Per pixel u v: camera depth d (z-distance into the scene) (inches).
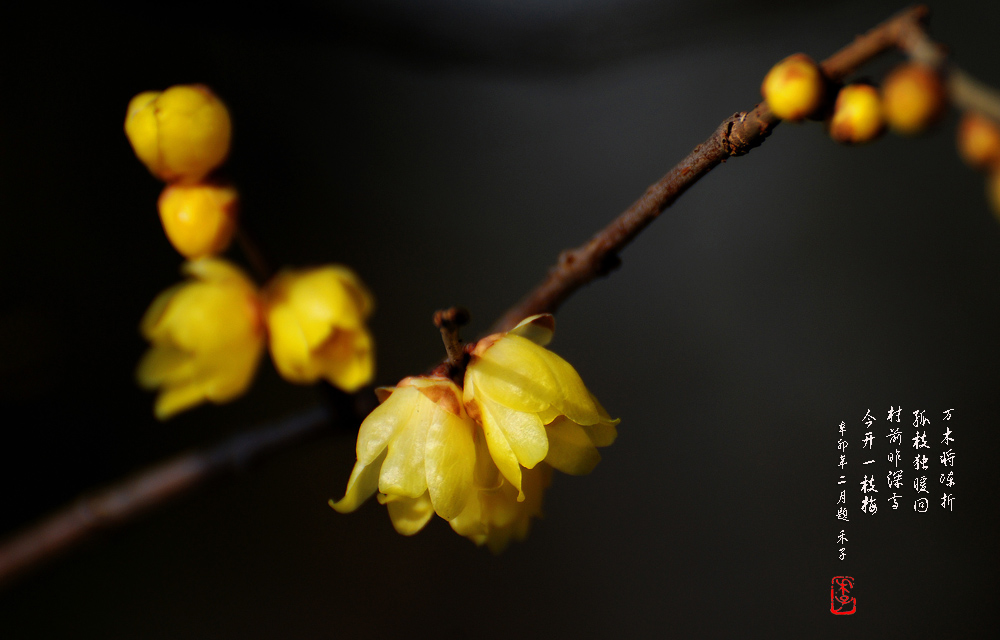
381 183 26.5
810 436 26.0
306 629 22.3
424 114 27.0
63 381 21.8
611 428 12.0
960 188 26.9
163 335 12.9
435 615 23.5
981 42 25.1
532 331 12.1
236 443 13.4
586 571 25.0
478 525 11.8
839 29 25.2
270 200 24.5
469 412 11.8
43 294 21.6
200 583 22.2
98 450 22.3
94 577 21.4
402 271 26.1
